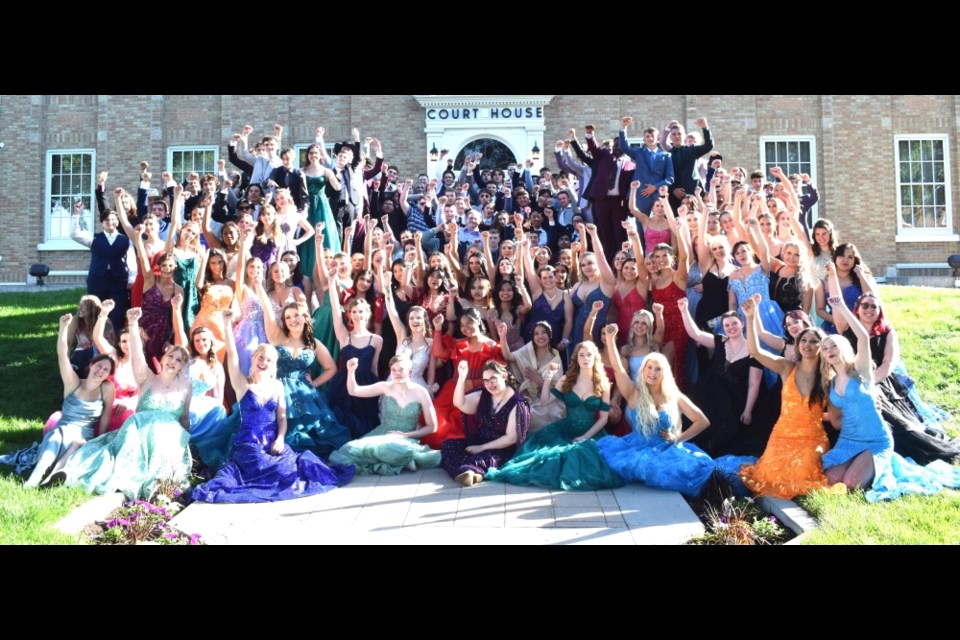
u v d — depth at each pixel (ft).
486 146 72.13
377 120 72.33
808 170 72.28
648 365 24.91
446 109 71.31
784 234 32.53
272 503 23.04
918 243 72.23
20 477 24.26
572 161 48.96
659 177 39.73
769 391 26.61
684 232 31.27
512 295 32.12
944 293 46.78
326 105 72.79
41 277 71.92
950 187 72.33
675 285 30.01
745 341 26.78
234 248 32.89
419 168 71.97
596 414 26.58
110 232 35.27
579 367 26.53
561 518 21.34
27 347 39.58
